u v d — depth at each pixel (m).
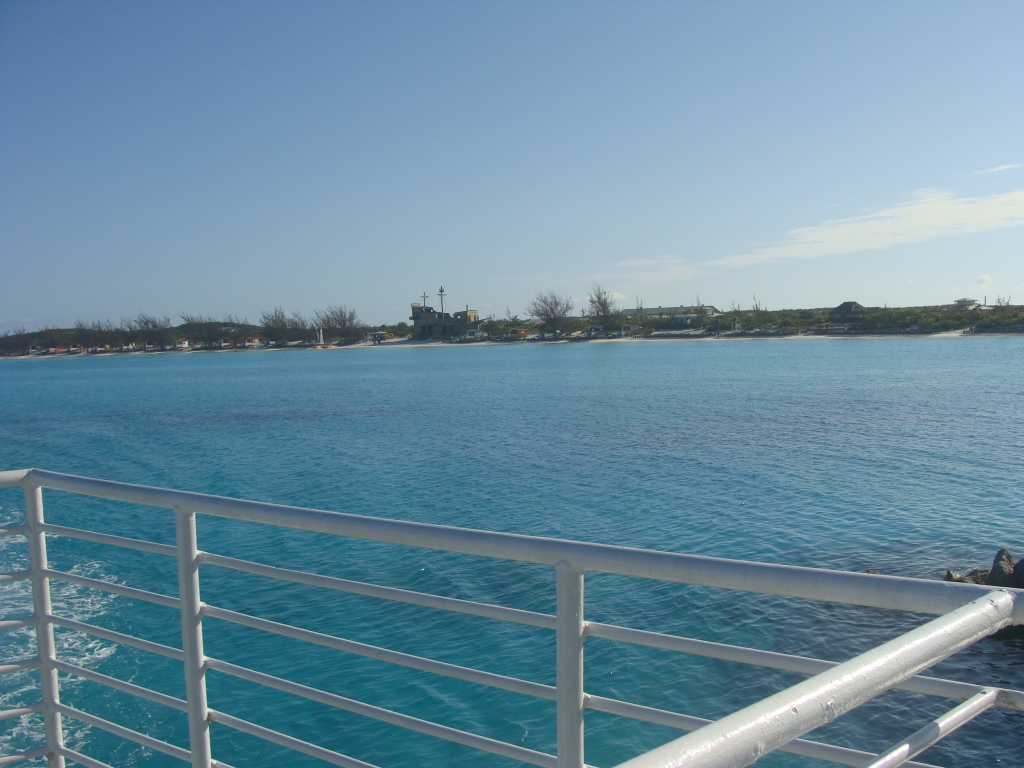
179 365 137.75
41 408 58.66
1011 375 61.50
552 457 27.97
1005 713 8.04
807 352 107.75
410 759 7.99
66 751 3.18
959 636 1.31
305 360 141.25
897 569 13.75
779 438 31.36
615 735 8.36
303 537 16.39
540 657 10.08
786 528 16.75
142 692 2.84
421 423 41.41
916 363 78.94
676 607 11.54
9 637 10.74
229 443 35.47
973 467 23.36
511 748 1.98
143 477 26.94
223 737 8.46
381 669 9.91
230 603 12.30
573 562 1.79
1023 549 14.62
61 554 15.48
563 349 148.75
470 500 20.95
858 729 7.97
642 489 21.52
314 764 7.92
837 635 10.39
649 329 174.62
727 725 0.98
